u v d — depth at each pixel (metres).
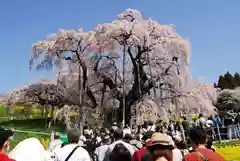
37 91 41.12
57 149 6.64
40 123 39.41
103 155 8.38
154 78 37.44
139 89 34.31
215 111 39.31
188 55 37.75
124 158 5.14
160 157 3.94
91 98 36.97
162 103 37.00
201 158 5.03
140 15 37.66
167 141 3.99
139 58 35.81
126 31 34.31
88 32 36.00
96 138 15.22
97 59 37.31
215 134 29.59
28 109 47.03
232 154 21.69
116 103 38.41
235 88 75.94
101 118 35.97
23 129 32.94
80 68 38.00
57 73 38.69
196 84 39.97
